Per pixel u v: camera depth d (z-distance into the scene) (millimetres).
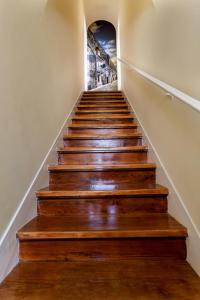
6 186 1313
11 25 1406
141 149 2504
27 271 1295
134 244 1434
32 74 1780
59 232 1429
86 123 3404
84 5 5668
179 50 1525
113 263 1375
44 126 2086
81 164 2371
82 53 5320
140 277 1229
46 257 1420
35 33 1858
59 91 2723
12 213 1379
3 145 1286
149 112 2451
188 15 1371
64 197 1780
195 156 1320
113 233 1427
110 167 2141
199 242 1245
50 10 2346
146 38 2555
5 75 1317
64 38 3078
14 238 1380
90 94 4875
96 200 1789
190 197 1392
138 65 3059
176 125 1624
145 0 2596
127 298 1069
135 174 2146
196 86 1276
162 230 1424
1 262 1214
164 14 1854
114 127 3131
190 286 1146
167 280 1196
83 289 1134
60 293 1106
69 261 1404
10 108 1382
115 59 6715
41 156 1979
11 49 1402
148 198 1792
